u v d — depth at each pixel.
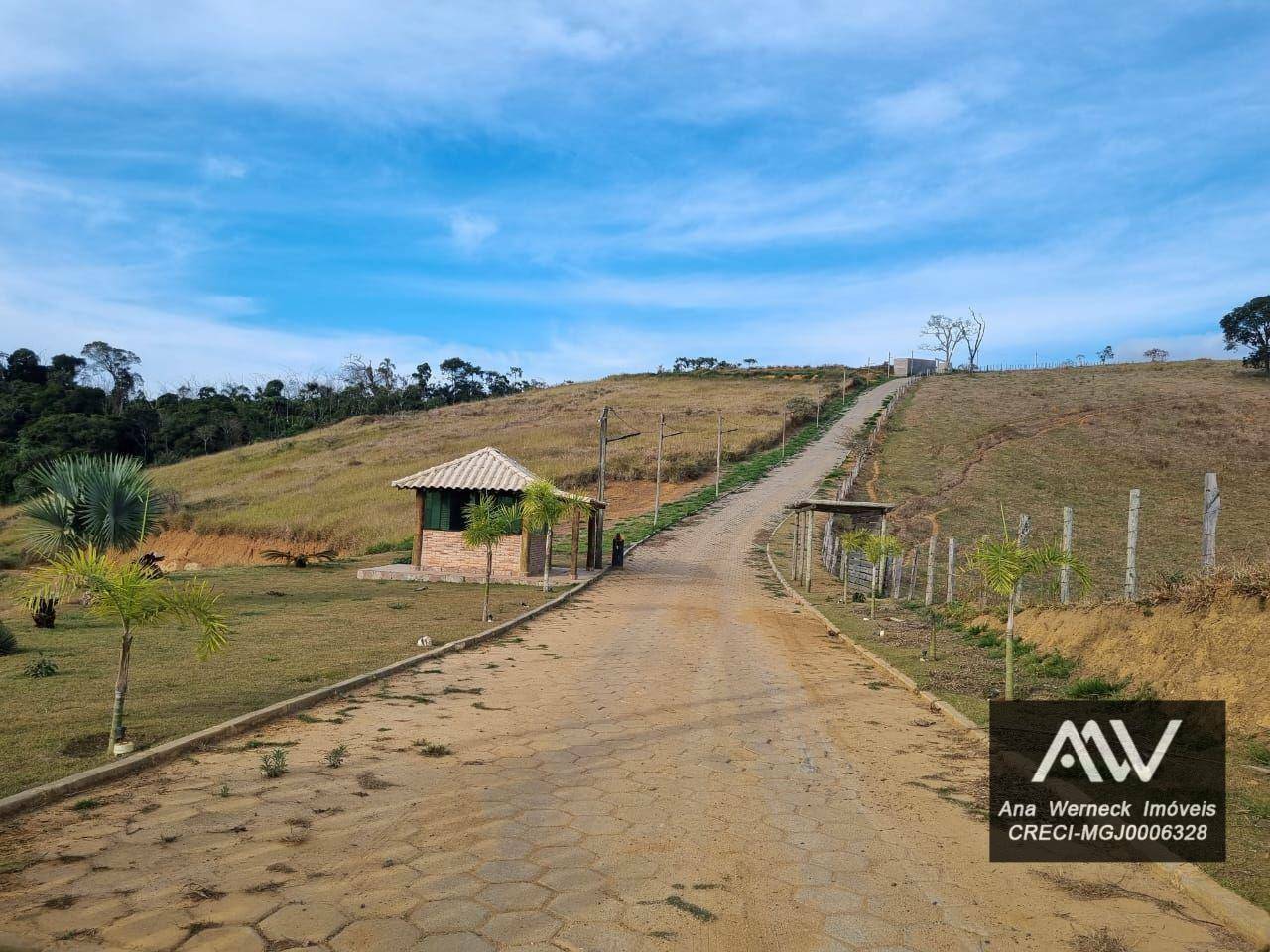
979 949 3.93
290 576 24.84
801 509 27.52
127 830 5.06
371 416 97.81
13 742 6.71
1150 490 42.06
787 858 5.07
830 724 9.02
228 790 5.87
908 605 21.53
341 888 4.36
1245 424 57.06
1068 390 84.56
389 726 8.00
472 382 147.12
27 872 4.41
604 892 4.45
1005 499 41.00
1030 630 12.99
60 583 6.68
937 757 7.71
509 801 5.93
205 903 4.10
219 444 90.25
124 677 6.74
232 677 9.73
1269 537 30.36
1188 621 9.23
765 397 101.25
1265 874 4.72
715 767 7.15
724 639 16.20
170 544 40.88
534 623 17.14
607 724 8.61
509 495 25.94
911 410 81.19
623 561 32.97
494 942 3.82
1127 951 3.94
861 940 3.99
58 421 82.31
